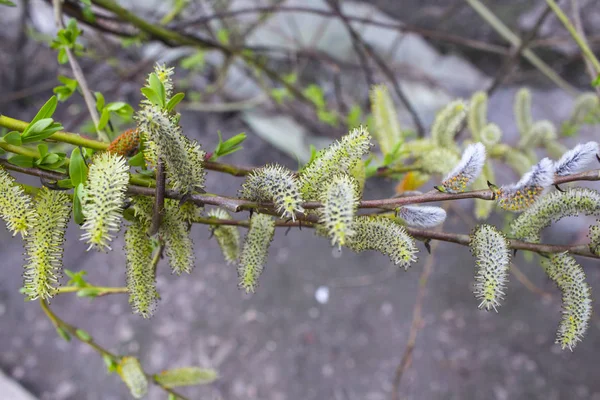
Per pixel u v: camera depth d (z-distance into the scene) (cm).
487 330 474
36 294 93
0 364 433
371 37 642
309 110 573
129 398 423
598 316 473
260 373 444
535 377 444
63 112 510
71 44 173
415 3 721
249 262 113
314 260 520
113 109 145
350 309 488
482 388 440
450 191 110
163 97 93
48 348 446
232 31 464
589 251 113
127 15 233
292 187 95
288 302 489
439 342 466
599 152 106
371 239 105
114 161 87
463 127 218
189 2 396
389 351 462
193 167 97
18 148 100
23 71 551
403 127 588
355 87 592
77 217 95
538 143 235
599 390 434
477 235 110
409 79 639
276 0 566
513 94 653
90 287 166
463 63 689
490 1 686
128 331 460
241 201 100
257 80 486
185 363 446
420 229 118
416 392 438
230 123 617
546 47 643
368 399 433
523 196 103
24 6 507
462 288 500
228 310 479
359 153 101
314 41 529
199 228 528
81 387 428
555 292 494
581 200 113
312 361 454
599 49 632
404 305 491
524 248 116
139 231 108
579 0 646
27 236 94
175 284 491
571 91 386
